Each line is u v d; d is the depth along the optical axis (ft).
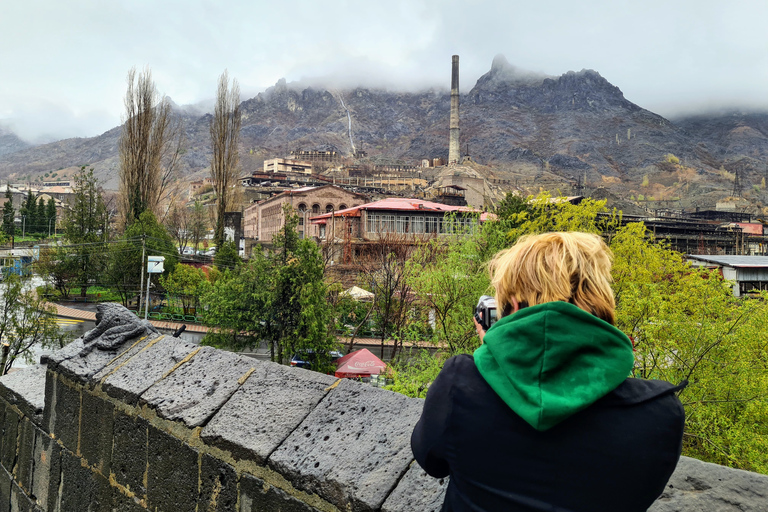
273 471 5.57
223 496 6.12
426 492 4.48
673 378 38.17
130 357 8.65
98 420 8.30
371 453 5.12
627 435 3.03
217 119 202.49
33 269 183.73
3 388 11.24
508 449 3.15
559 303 3.22
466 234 70.54
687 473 4.35
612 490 2.99
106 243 180.75
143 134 189.78
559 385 3.06
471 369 3.58
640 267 51.88
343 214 187.11
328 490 4.98
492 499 3.18
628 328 41.73
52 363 9.29
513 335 3.28
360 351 86.12
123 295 175.63
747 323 36.47
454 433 3.35
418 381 52.60
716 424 36.04
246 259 193.98
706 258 143.95
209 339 104.53
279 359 99.50
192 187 564.30
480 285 59.67
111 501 7.91
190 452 6.56
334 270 147.74
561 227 62.23
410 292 101.45
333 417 5.86
